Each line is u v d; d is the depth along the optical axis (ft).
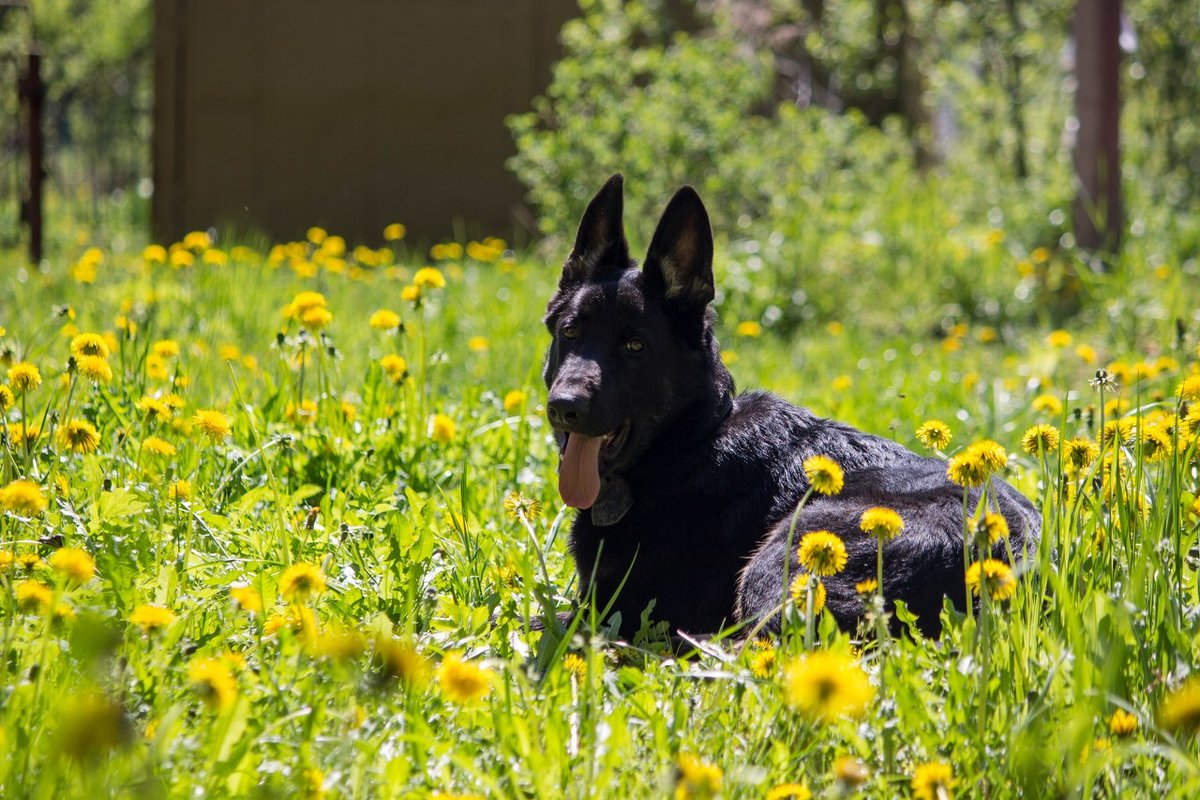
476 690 8.73
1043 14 63.93
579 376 15.26
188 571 13.11
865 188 48.57
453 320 31.53
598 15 48.65
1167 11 56.80
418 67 55.62
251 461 17.54
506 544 15.66
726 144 46.47
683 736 9.84
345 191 56.65
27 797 8.00
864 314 40.42
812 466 11.21
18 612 10.66
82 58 95.09
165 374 19.57
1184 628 10.96
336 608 12.65
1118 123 43.73
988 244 43.47
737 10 55.11
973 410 24.93
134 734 8.41
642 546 15.64
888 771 9.29
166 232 58.13
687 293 16.20
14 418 17.26
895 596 13.62
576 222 45.93
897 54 65.05
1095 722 9.71
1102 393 13.01
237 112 57.16
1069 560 11.77
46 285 33.09
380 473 17.90
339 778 8.50
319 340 19.92
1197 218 47.06
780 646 11.14
